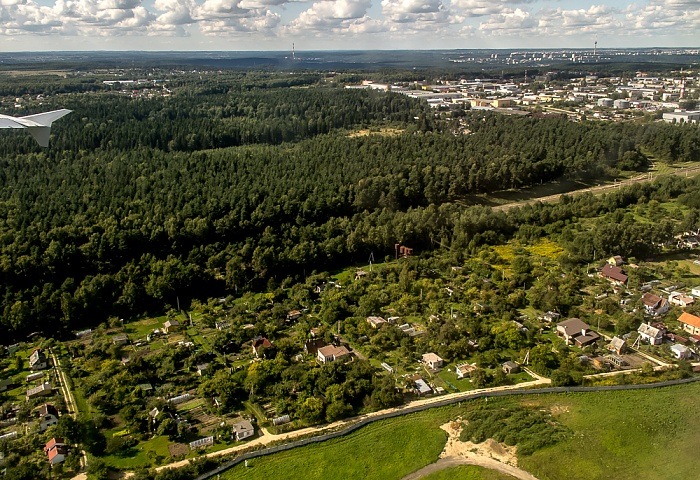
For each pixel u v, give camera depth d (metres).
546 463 78.94
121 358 109.88
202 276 140.25
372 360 108.38
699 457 79.88
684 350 105.81
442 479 78.62
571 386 97.94
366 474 80.38
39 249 135.25
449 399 95.94
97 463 79.94
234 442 86.75
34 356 108.62
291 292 138.12
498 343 111.31
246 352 111.56
